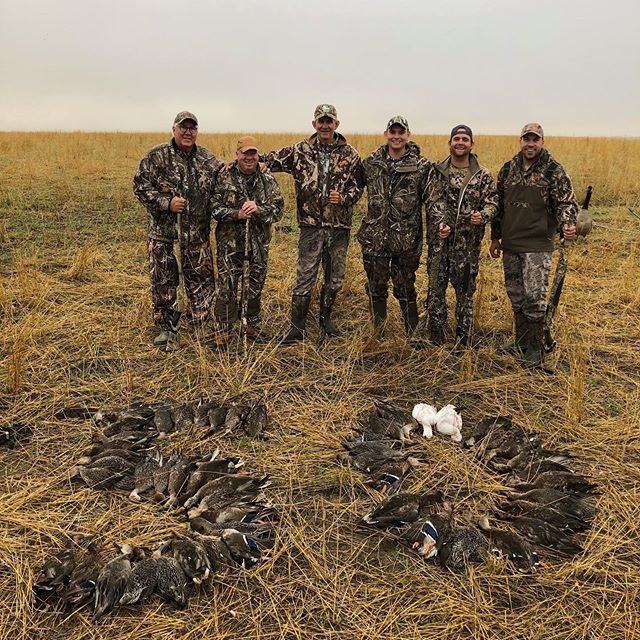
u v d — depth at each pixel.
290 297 8.32
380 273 7.00
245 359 6.52
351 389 6.04
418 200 6.70
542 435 5.24
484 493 4.52
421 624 3.36
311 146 6.72
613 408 5.71
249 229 6.73
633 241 11.49
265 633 3.29
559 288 6.55
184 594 3.46
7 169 18.91
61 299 8.05
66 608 3.41
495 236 6.91
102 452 4.76
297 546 3.91
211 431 5.20
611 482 4.61
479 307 7.59
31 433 5.13
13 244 10.51
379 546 3.96
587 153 24.22
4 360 6.29
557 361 6.66
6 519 4.06
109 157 23.69
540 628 3.33
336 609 3.45
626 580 3.67
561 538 3.95
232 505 4.19
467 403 5.85
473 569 3.73
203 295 7.06
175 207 6.42
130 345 6.79
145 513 4.20
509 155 23.73
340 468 4.78
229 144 27.47
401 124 6.41
